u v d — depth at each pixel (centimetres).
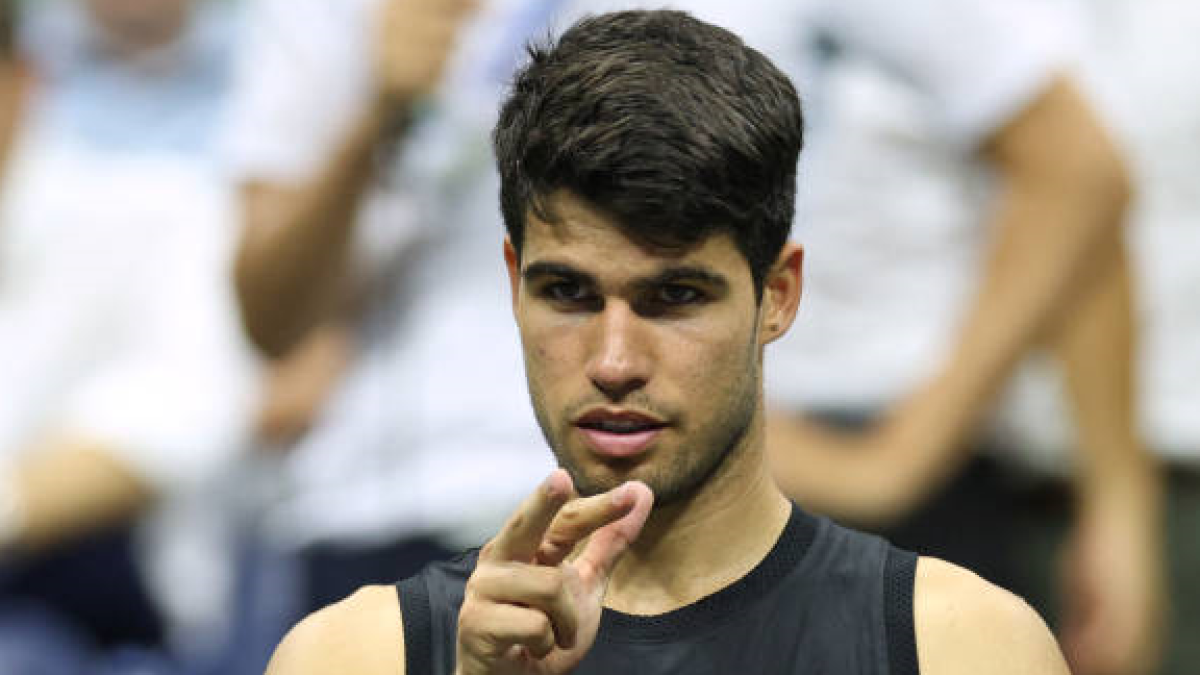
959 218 1205
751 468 736
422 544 1126
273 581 1323
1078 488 1233
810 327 1181
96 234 1334
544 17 1112
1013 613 732
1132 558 1218
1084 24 1383
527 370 709
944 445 1163
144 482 1310
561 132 682
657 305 692
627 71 691
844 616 731
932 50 1155
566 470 698
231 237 1234
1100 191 1172
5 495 1280
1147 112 1364
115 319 1331
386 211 1151
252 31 1222
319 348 1296
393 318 1149
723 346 694
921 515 1180
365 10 1152
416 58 1130
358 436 1147
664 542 734
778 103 707
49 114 1448
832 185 1175
